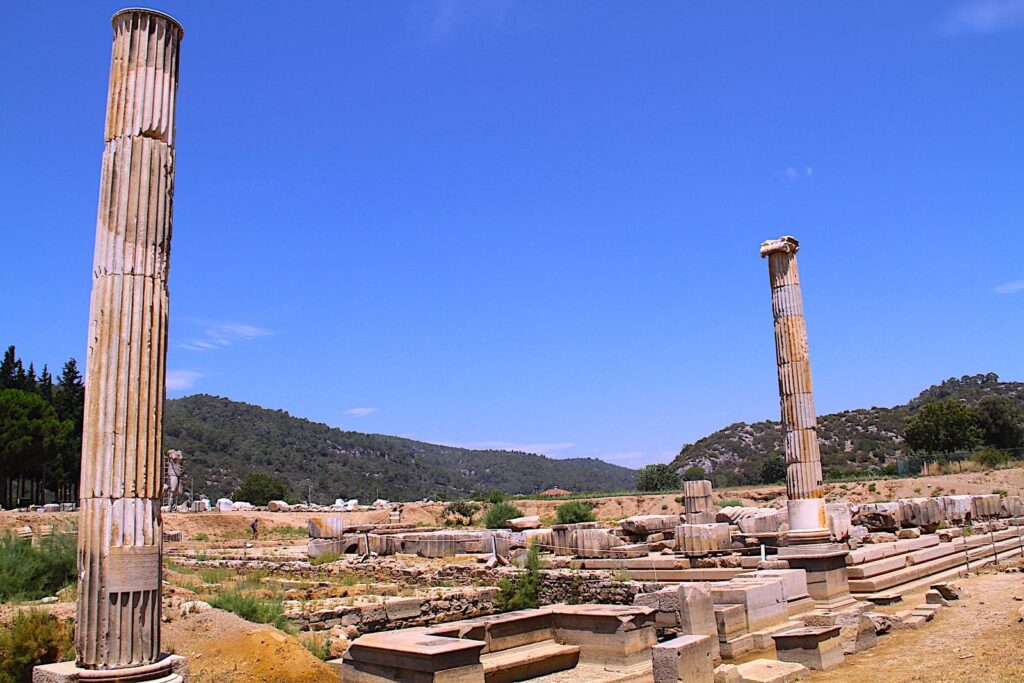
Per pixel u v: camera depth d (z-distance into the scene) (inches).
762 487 2468.0
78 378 2758.4
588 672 597.9
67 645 518.9
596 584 928.3
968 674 520.1
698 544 1027.9
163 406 400.5
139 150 409.1
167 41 426.9
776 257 963.3
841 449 4055.1
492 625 602.5
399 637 527.8
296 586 988.6
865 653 627.2
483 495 3161.9
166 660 384.5
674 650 493.4
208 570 1216.2
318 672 537.6
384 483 5871.1
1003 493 1973.4
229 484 4493.1
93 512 377.7
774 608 708.0
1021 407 4338.1
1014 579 941.2
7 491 2396.7
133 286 396.2
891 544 1008.9
